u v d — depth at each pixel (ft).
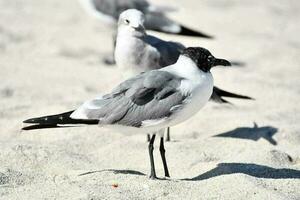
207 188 29.40
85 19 71.46
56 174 31.83
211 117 42.32
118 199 27.81
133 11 39.99
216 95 39.58
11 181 30.17
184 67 30.71
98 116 30.32
